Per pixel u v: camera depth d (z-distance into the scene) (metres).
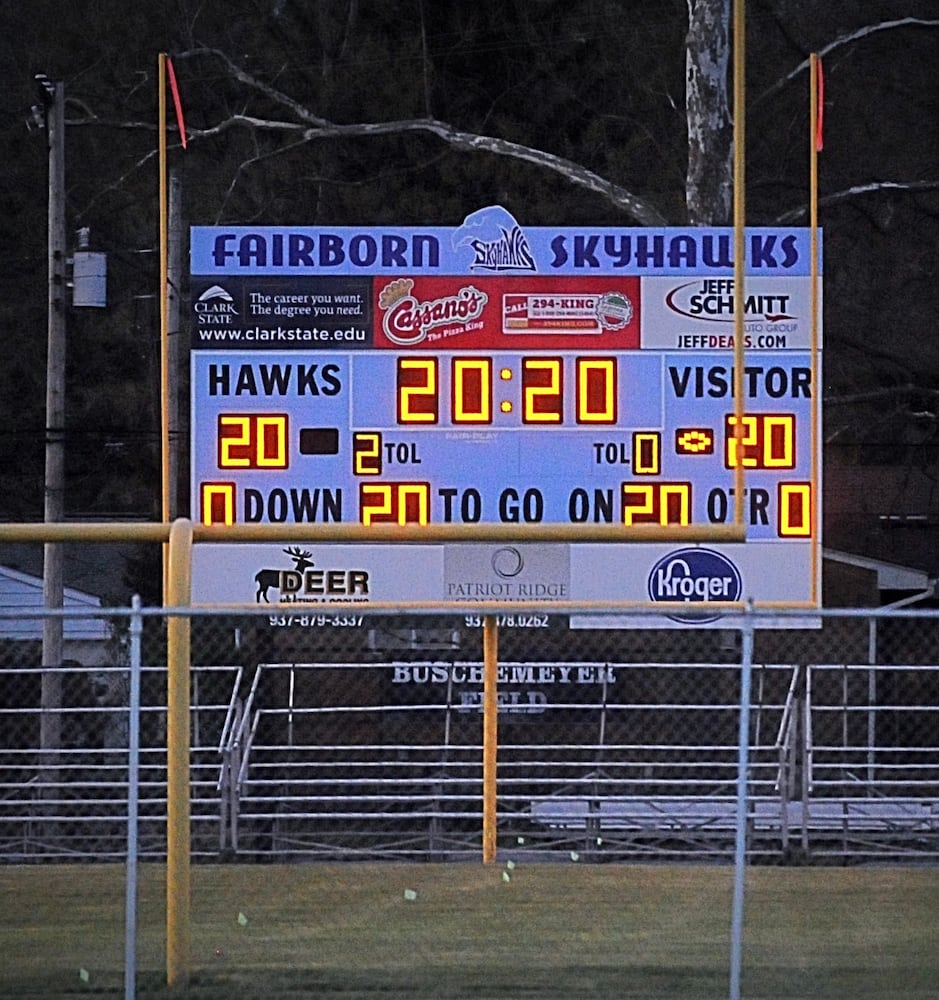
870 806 52.03
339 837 56.06
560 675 57.09
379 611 29.75
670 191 94.62
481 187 95.12
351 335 55.94
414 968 30.91
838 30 94.69
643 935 33.66
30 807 54.00
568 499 55.84
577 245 56.00
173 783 29.44
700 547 56.00
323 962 31.38
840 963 31.50
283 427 55.88
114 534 31.14
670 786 54.81
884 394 91.19
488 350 55.97
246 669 52.22
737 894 27.41
